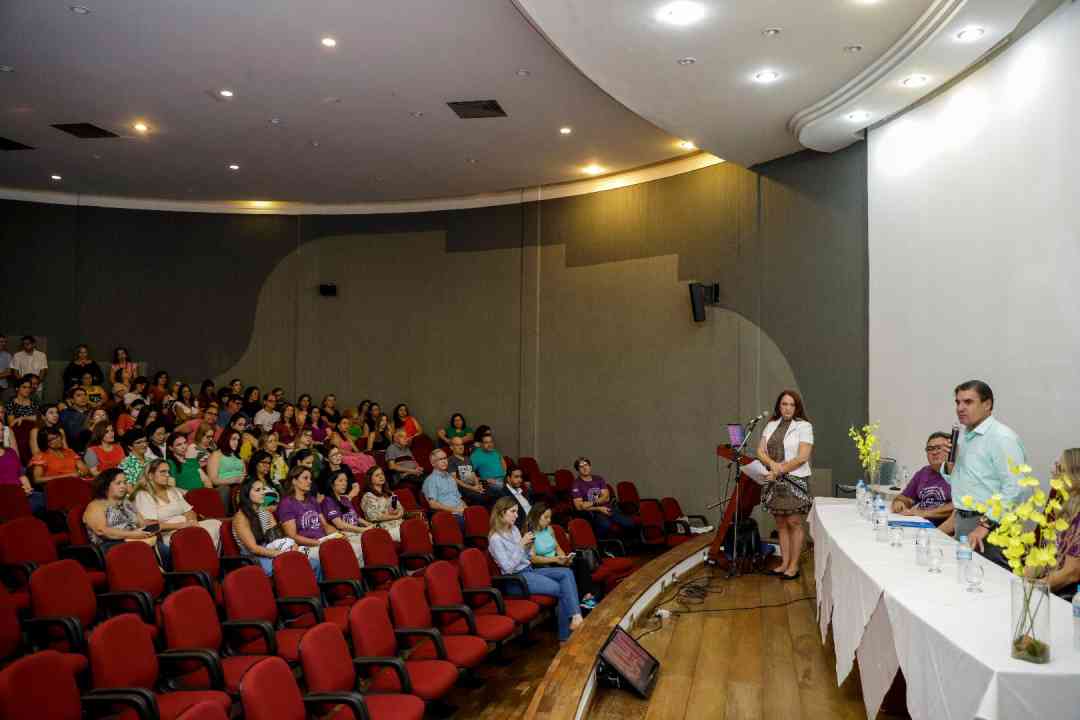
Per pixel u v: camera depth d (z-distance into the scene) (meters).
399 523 7.19
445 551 6.67
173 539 5.20
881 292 6.94
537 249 10.80
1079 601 2.61
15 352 11.30
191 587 4.10
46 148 9.16
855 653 3.72
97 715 3.31
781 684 4.27
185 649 3.88
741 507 6.72
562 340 10.48
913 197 6.49
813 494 7.64
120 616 3.53
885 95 6.10
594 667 4.15
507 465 10.09
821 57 5.65
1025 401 5.15
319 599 4.74
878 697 3.36
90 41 6.24
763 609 5.56
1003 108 5.41
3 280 11.38
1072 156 4.72
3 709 2.73
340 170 10.00
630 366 9.77
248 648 4.39
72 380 10.98
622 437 9.80
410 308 11.62
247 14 5.77
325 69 6.75
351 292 11.92
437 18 5.80
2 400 10.53
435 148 9.02
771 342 8.16
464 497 8.93
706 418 8.93
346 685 3.75
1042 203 5.01
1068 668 2.40
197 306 12.01
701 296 8.79
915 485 5.48
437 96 7.37
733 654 4.73
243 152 9.27
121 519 5.62
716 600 5.80
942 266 6.12
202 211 12.02
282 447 8.92
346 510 6.90
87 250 11.67
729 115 6.89
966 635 2.68
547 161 9.49
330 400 11.48
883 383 6.91
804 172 7.87
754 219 8.41
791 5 4.88
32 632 4.14
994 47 5.52
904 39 5.30
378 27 5.96
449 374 11.34
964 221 5.86
